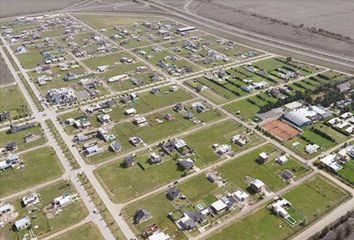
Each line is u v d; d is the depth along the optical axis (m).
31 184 112.00
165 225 95.88
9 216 100.31
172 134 135.25
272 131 134.62
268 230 93.56
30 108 155.88
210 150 125.38
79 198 105.62
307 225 94.44
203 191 107.12
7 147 128.25
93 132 137.38
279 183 109.31
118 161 121.00
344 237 90.81
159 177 113.31
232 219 97.19
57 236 93.44
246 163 118.25
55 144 130.88
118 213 100.00
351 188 106.06
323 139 128.75
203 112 149.38
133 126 141.00
